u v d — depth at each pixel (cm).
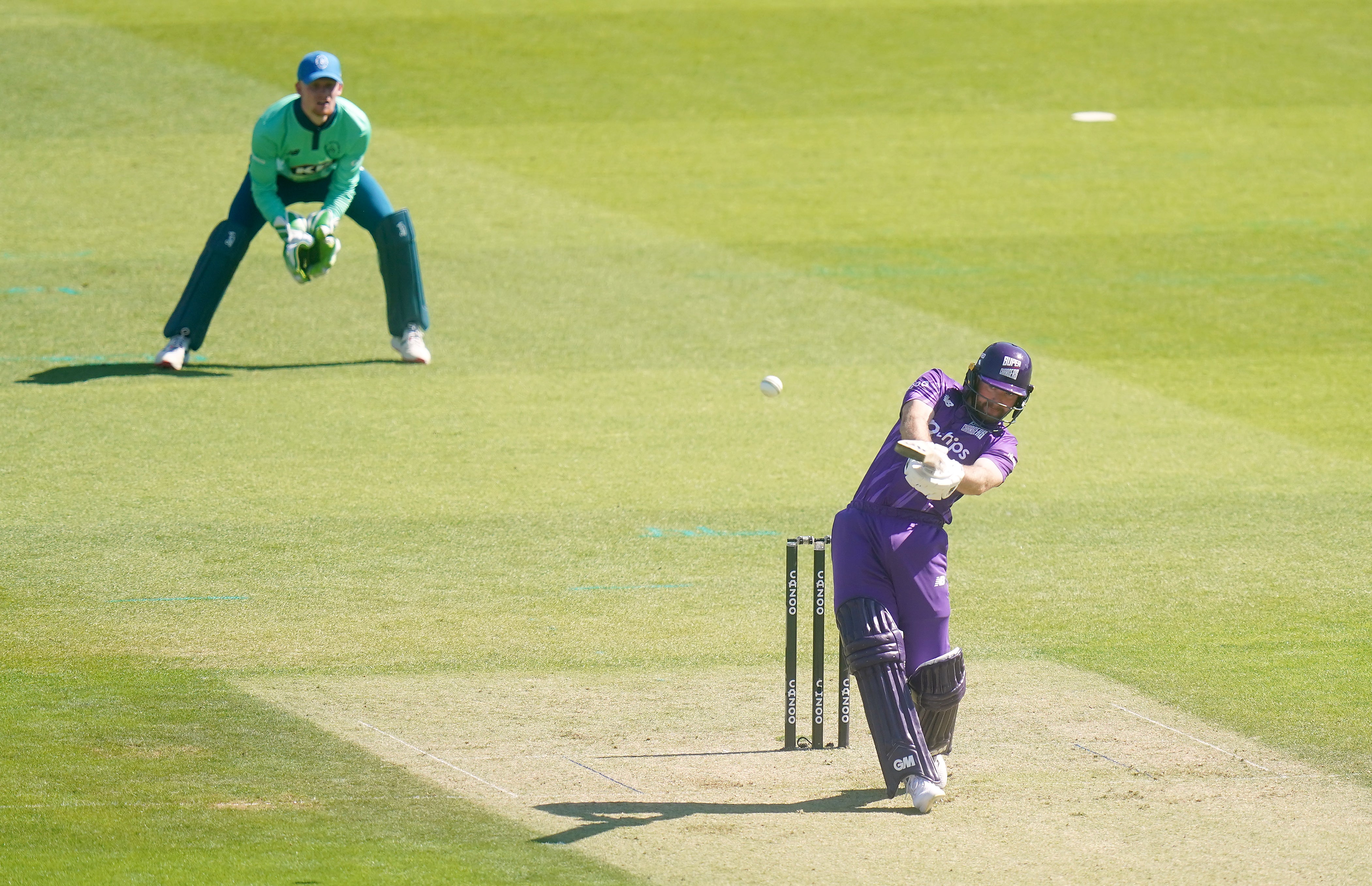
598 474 4347
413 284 5488
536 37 10138
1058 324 6038
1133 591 3506
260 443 4553
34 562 3541
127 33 9744
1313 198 7775
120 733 2594
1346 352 5747
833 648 3153
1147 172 8169
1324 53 10356
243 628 3166
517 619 3266
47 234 6825
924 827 2242
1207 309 6244
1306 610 3384
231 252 5297
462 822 2245
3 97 8644
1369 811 2319
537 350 5638
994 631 3238
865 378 5372
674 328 5922
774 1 11050
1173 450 4659
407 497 4103
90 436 4562
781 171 8075
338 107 4978
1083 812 2305
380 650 3059
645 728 2681
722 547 3784
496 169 7969
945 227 7262
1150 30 10700
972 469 2355
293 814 2267
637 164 8119
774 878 2055
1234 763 2525
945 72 9800
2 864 2070
